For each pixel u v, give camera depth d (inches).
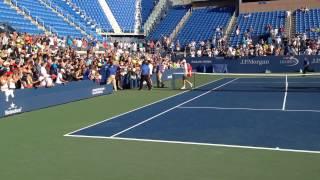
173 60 1665.8
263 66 1605.6
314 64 1531.7
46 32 1353.3
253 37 1776.6
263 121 549.3
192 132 479.5
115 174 320.2
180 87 1114.7
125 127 516.7
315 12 1824.6
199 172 322.0
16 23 1268.5
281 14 1881.2
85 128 511.5
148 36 1972.2
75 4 1769.2
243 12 1962.4
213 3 2111.2
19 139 449.4
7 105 615.8
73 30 1518.2
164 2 2154.3
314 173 315.6
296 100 773.3
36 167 340.5
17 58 860.0
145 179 307.6
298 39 1614.2
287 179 302.2
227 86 1123.3
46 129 506.9
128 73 1073.5
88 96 853.2
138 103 762.2
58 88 757.9
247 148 397.4
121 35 1867.6
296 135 454.3
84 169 334.0
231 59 1643.7
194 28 1952.5
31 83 716.7
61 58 951.6
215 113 628.1
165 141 432.1
